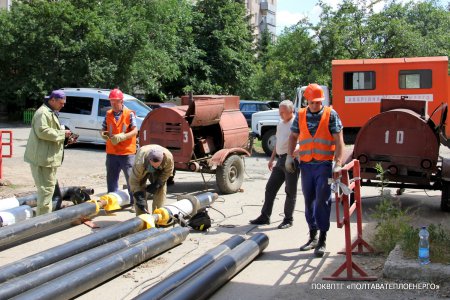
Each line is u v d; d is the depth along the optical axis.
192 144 9.77
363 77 17.69
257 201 9.60
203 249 6.60
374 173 8.55
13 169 13.15
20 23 27.14
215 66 35.59
